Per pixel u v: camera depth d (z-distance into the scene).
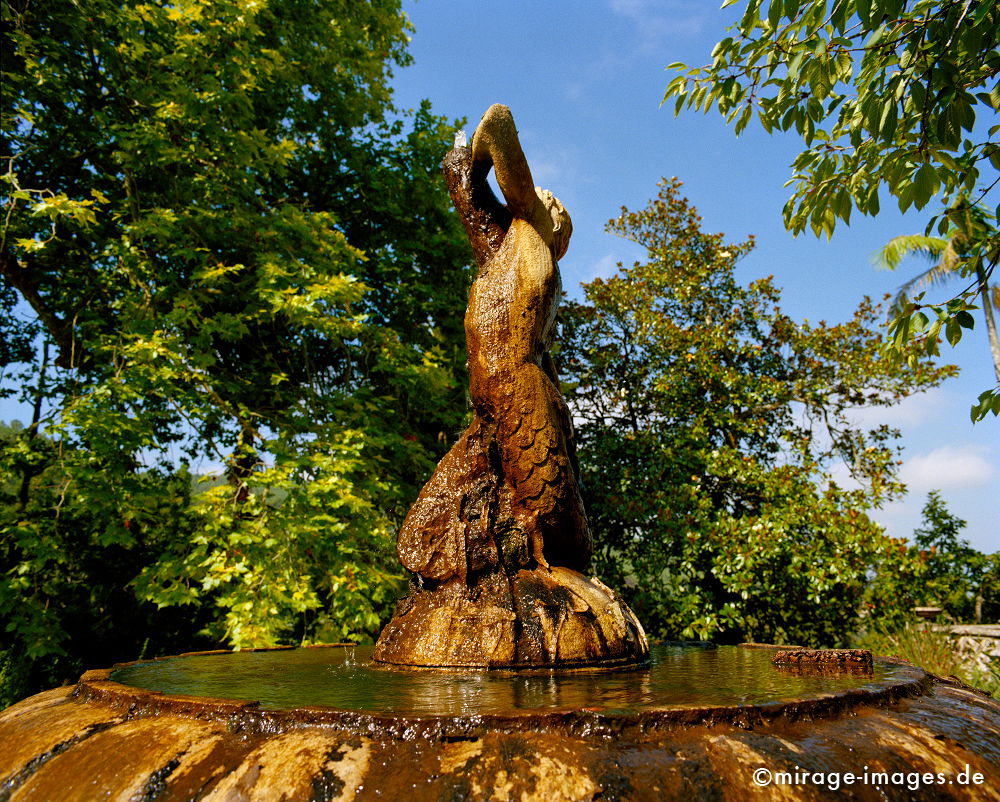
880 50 3.64
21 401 10.45
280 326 10.08
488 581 3.35
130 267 8.00
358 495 8.18
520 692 2.39
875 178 3.90
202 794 1.67
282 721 1.93
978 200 3.85
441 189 11.00
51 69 8.03
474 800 1.58
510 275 3.73
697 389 11.05
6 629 7.04
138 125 7.81
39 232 9.27
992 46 3.36
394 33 12.47
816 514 8.93
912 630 8.20
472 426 3.75
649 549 10.06
